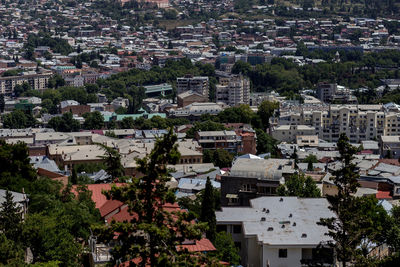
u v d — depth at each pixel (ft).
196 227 593.01
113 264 583.17
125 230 578.66
